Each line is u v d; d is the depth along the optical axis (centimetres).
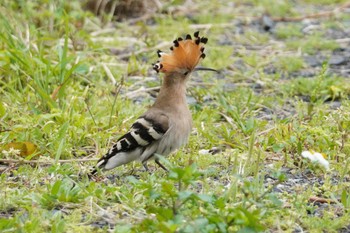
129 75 1525
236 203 912
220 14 1959
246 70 1603
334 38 1844
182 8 1984
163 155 1040
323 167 1063
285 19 1967
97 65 1505
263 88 1512
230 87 1503
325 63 1474
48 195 940
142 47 1678
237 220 818
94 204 937
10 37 1371
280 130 1195
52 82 1358
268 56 1691
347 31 1898
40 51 1405
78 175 1047
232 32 1855
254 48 1758
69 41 1595
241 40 1803
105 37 1733
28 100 1297
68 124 1147
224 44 1780
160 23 1858
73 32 1619
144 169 1078
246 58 1639
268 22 1903
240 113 1349
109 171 1066
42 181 1029
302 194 984
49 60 1363
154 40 1714
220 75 1572
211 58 1633
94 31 1764
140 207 931
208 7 2016
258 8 2031
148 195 903
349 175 1066
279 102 1419
